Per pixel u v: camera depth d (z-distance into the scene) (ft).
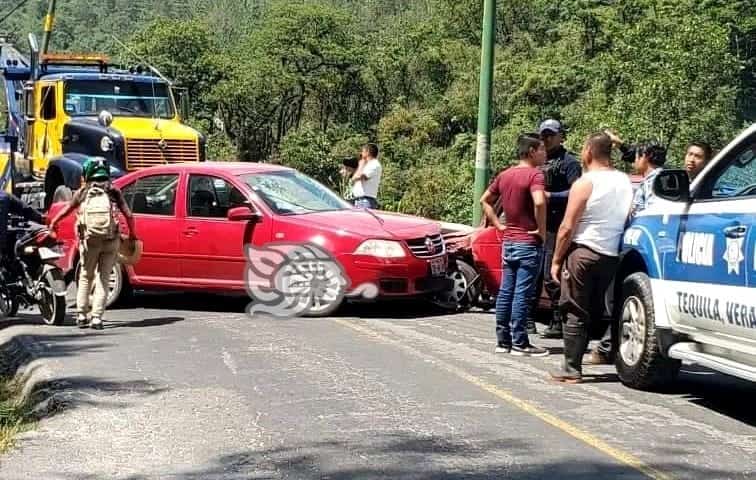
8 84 77.97
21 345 38.06
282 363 33.35
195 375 31.83
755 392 30.17
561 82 187.32
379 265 42.19
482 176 53.83
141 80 69.51
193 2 357.41
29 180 70.08
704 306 26.53
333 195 47.21
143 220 45.16
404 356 34.37
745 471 22.06
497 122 199.62
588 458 22.91
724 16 160.35
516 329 34.63
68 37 285.64
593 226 29.86
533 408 27.37
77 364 33.91
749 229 24.77
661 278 28.73
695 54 97.19
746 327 24.76
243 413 27.17
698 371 33.53
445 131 216.13
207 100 252.42
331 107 262.26
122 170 62.85
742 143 27.02
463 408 27.35
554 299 38.52
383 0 317.01
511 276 34.65
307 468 22.44
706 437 24.77
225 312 44.88
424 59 241.76
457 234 47.16
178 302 47.91
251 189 44.24
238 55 267.80
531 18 227.40
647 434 24.97
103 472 22.63
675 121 96.73
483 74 53.26
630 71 111.65
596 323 32.91
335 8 277.03
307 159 233.96
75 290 47.80
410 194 155.84
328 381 30.66
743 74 165.68
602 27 184.34
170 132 65.05
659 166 36.35
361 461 22.84
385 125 217.56
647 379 29.32
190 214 44.65
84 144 64.75
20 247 42.96
